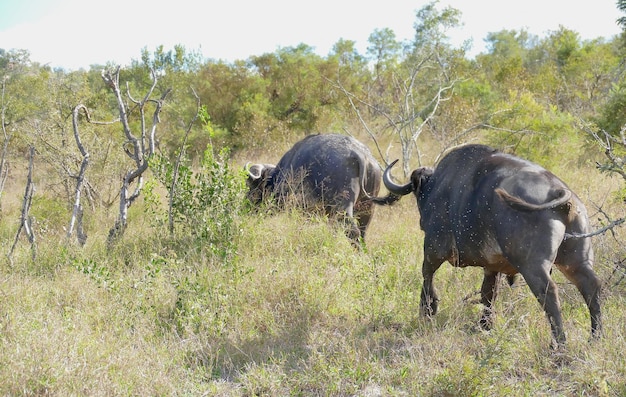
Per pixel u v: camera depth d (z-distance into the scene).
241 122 22.20
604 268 7.96
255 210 11.58
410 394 5.86
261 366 6.61
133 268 9.35
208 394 6.16
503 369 6.09
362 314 7.67
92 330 7.36
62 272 9.28
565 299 7.57
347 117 22.22
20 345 6.33
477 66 23.84
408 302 8.02
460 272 8.61
